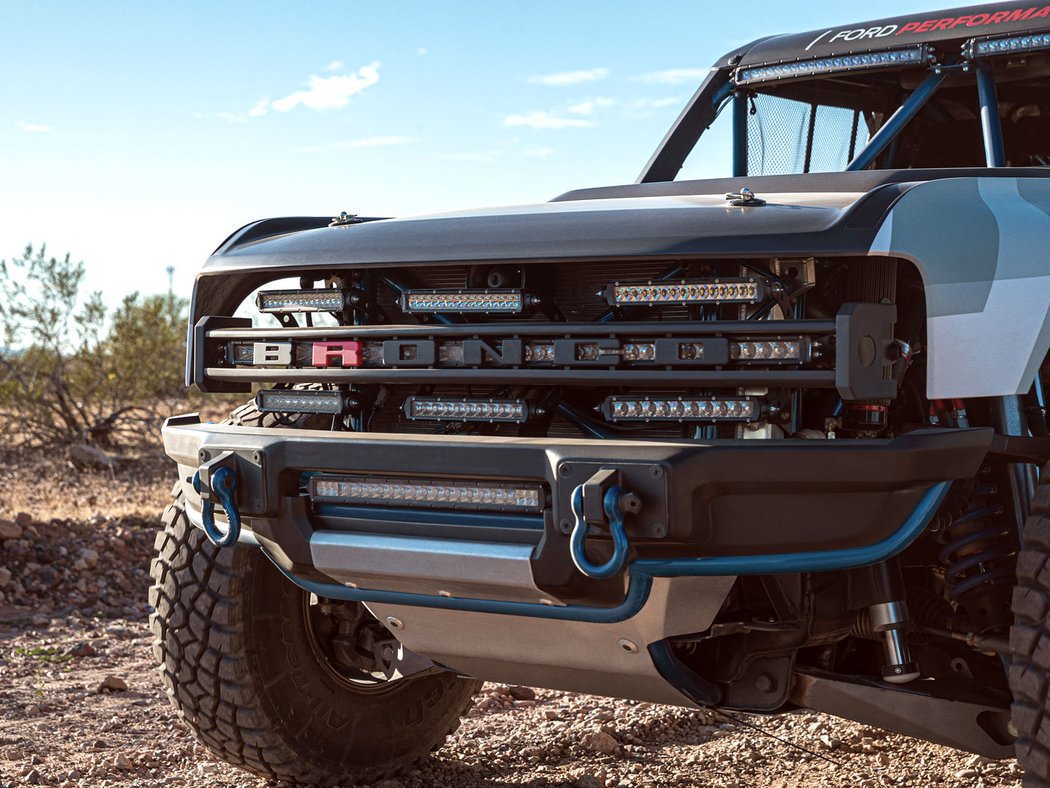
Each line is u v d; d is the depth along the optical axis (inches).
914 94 165.3
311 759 149.9
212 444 125.4
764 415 108.0
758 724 186.1
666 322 108.5
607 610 111.8
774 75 178.9
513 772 165.2
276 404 132.3
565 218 117.3
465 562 112.0
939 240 107.3
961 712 120.1
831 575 124.2
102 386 721.6
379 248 122.8
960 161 169.2
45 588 300.0
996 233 110.5
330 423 137.0
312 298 128.5
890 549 107.0
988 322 107.1
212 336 135.6
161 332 751.1
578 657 121.6
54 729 185.9
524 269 118.1
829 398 115.7
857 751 173.0
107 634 263.3
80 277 712.4
